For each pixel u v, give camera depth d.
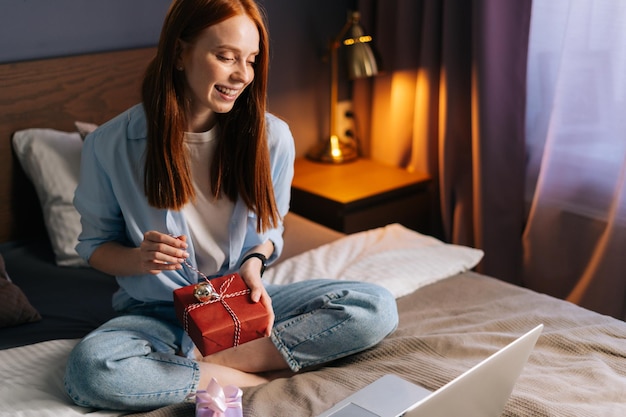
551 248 2.54
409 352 1.67
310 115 3.00
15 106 2.29
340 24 2.97
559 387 1.51
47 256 2.28
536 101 2.55
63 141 2.29
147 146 1.57
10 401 1.49
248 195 1.65
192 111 1.60
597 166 2.39
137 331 1.61
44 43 2.35
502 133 2.58
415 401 1.34
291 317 1.70
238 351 1.67
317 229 2.44
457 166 2.76
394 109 2.88
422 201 2.80
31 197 2.38
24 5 2.29
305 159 3.00
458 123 2.72
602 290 2.41
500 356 1.13
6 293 1.88
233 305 1.55
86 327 1.88
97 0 2.41
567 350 1.69
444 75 2.66
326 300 1.68
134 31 2.51
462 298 1.96
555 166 2.46
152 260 1.54
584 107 2.36
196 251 1.69
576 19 2.30
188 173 1.61
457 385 1.05
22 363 1.64
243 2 1.50
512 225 2.65
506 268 2.68
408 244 2.24
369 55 2.69
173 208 1.59
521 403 1.42
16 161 2.32
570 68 2.35
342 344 1.65
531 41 2.50
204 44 1.48
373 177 2.79
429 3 2.65
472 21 2.56
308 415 1.43
